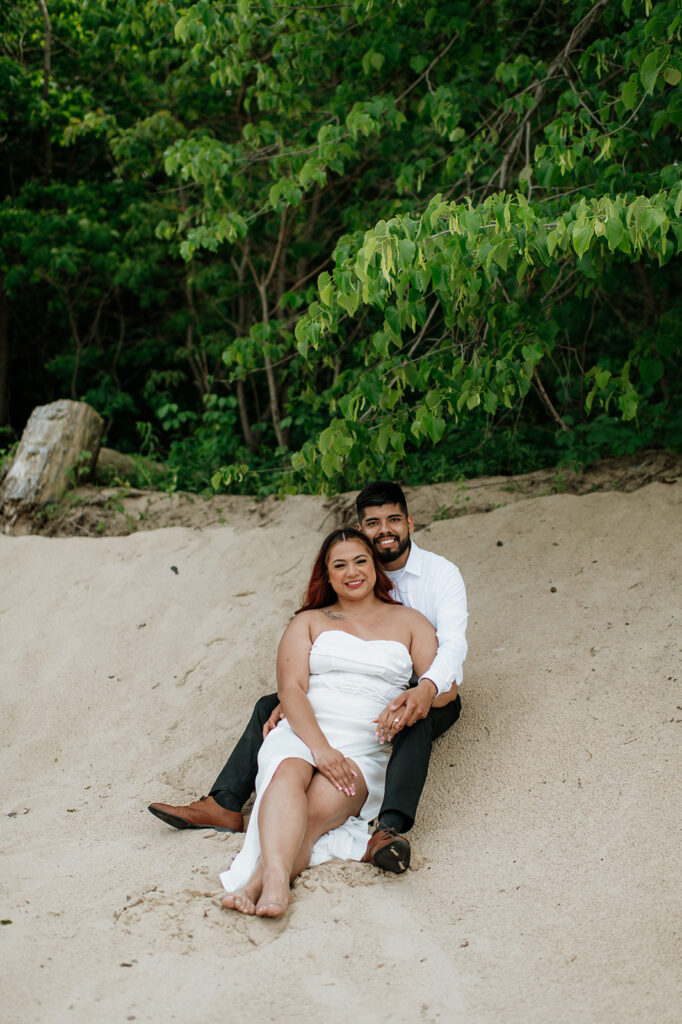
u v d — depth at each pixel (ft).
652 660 13.83
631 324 25.86
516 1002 8.26
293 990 8.45
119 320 35.88
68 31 30.76
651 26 14.39
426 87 23.07
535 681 13.91
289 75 21.08
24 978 8.77
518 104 18.12
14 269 30.81
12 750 14.88
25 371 36.76
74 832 12.24
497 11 20.95
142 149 28.60
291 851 9.99
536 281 18.88
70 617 18.39
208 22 17.95
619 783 11.53
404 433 16.21
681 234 12.71
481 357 16.30
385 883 10.14
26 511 22.25
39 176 34.27
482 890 9.96
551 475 20.93
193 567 19.44
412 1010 8.20
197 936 9.25
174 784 13.47
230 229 20.17
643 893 9.64
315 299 20.43
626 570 16.29
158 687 16.20
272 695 12.60
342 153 19.31
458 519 19.27
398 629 12.22
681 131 17.29
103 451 25.50
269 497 22.17
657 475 19.44
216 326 32.89
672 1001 8.16
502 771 12.19
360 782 11.17
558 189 17.39
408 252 12.87
